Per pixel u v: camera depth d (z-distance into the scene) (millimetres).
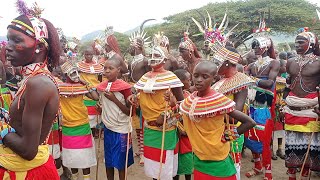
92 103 7441
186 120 3521
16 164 2422
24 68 2494
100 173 6324
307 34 5035
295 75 5129
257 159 6184
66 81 5125
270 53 6203
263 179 6031
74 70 4984
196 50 5805
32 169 2486
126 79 7227
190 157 4840
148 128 4543
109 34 8188
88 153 5203
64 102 5023
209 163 3432
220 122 3373
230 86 3889
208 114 3270
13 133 2363
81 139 5113
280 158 7363
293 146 5188
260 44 5984
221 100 3289
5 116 2428
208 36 5281
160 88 4305
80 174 6199
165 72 4527
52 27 2635
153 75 4496
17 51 2436
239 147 4230
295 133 5141
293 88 5164
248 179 6074
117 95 4816
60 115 5055
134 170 6512
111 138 4918
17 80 6422
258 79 5816
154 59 4473
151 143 4508
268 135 5758
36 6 2562
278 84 7445
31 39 2453
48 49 2600
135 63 7113
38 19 2533
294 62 5184
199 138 3387
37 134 2322
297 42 5090
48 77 2457
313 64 4934
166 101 4262
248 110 5766
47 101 2393
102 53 9656
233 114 3365
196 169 3580
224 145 3402
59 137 5652
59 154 5492
